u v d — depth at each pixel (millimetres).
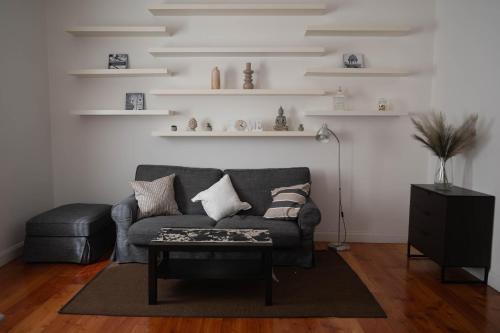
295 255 3303
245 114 4086
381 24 3891
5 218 3398
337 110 3951
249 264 2863
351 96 4043
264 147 4113
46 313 2451
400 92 4012
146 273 3131
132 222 3371
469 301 2684
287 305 2584
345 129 4074
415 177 4098
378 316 2443
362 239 4148
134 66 4043
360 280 3033
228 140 4117
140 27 3793
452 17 3584
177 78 4066
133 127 4121
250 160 4133
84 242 3334
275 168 3973
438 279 3092
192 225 3244
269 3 3930
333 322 2373
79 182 4184
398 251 3836
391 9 3926
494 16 2949
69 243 3328
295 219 3393
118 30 3785
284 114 4082
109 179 4172
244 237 2699
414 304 2633
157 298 2680
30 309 2508
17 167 3561
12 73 3479
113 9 3980
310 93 3879
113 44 4027
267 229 3023
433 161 3963
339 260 3523
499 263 2865
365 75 3975
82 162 4164
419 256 3645
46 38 4016
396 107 4031
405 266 3400
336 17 3943
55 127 4129
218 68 4043
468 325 2342
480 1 3133
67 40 4023
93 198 4191
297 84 4039
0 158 3326
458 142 3193
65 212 3525
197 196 3650
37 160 3879
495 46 2941
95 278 3018
